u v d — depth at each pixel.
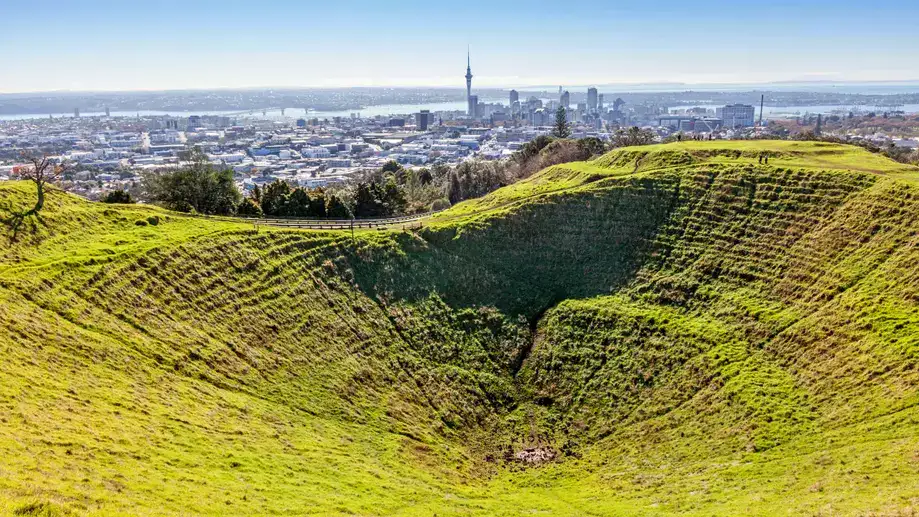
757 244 81.19
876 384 54.88
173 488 36.81
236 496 38.66
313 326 69.06
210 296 65.44
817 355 61.94
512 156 193.88
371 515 41.66
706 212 89.69
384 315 76.12
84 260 61.31
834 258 73.25
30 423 37.81
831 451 48.22
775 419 55.31
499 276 86.50
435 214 103.00
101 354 50.66
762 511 40.44
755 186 90.38
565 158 161.50
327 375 63.34
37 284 55.25
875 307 63.34
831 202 82.00
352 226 89.56
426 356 72.38
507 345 76.88
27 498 29.00
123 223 75.62
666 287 80.44
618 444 60.62
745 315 71.31
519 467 58.88
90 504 31.25
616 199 95.44
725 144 116.75
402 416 62.19
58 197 75.25
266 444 48.12
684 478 50.72
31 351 46.59
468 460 59.03
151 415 45.44
